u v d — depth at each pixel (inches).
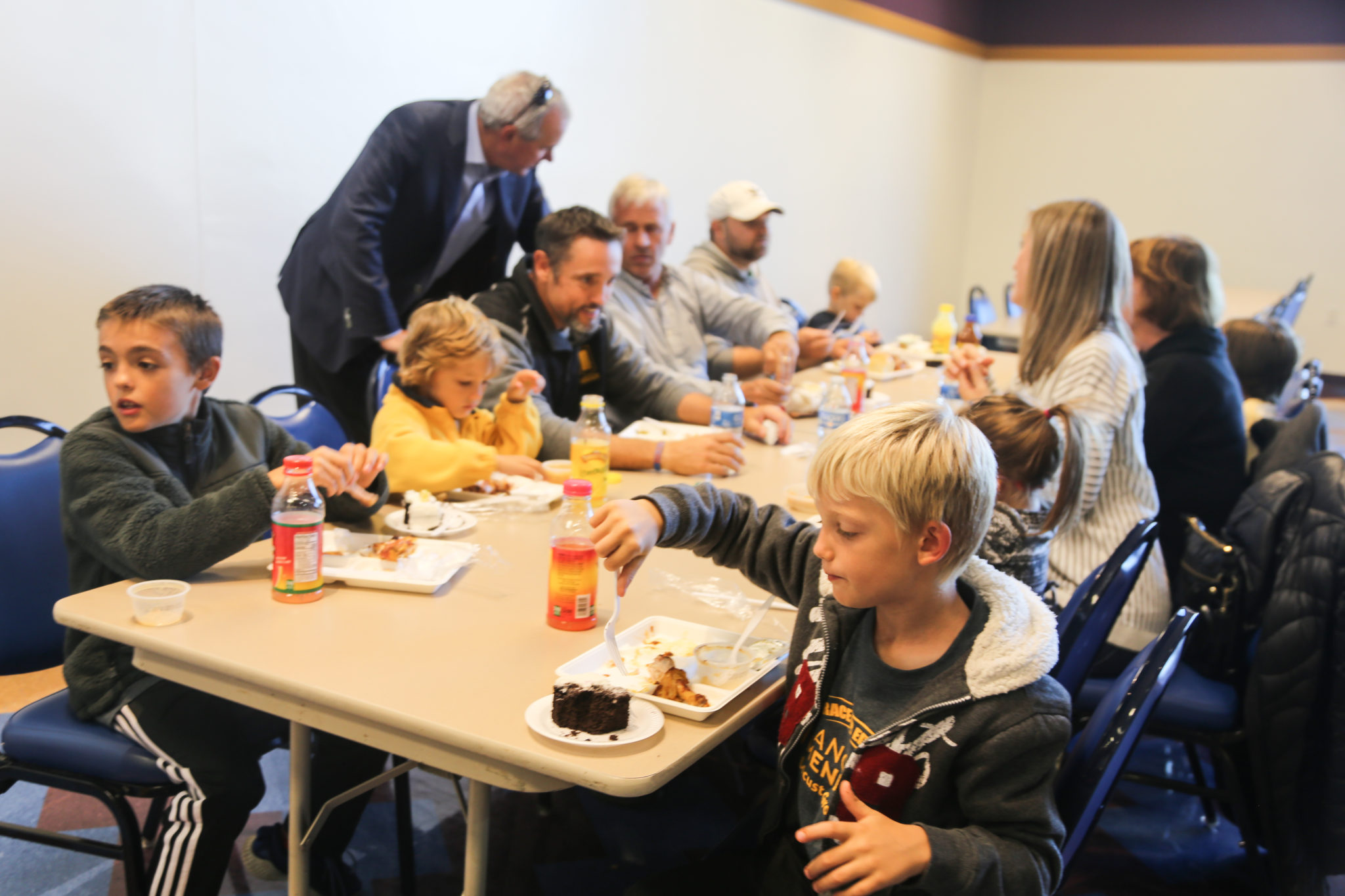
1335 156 289.3
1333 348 299.0
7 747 53.4
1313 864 65.7
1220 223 303.9
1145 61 302.0
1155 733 69.3
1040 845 37.0
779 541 49.4
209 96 114.0
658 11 183.8
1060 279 80.9
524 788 38.8
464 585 54.4
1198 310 91.7
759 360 132.2
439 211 121.0
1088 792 39.7
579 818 78.6
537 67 159.3
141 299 53.2
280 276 125.0
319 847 63.5
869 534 37.9
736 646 48.0
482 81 149.6
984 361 90.4
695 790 84.0
